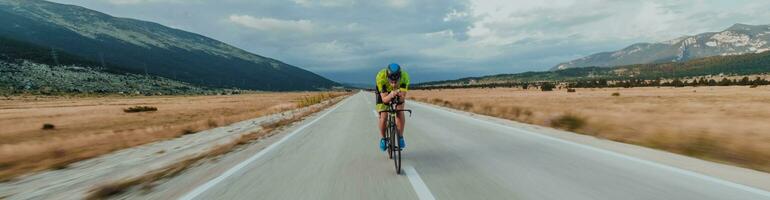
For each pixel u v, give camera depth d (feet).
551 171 19.10
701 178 16.76
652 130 32.14
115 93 574.97
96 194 18.30
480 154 24.81
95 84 611.47
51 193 19.42
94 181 21.91
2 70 541.34
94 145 41.29
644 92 232.12
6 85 480.23
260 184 18.94
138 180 21.12
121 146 39.58
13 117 134.92
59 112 161.38
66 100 382.42
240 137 40.52
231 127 57.77
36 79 552.41
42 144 42.91
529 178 17.89
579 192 15.34
